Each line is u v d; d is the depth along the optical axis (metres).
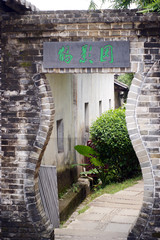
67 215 8.48
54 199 7.57
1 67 6.22
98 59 5.93
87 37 5.95
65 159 9.73
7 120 6.25
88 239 6.82
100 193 10.11
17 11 5.96
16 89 6.20
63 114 9.57
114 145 10.56
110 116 11.06
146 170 5.93
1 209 6.31
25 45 6.13
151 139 5.90
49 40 6.04
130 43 5.87
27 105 6.19
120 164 11.04
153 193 5.91
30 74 6.15
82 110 11.73
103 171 11.09
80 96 11.45
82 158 11.68
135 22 5.77
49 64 6.04
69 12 5.91
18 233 6.29
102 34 5.90
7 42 6.17
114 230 7.34
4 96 6.24
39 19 5.92
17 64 6.17
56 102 8.94
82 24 5.89
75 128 10.84
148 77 5.87
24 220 6.26
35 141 6.19
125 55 5.87
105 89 16.05
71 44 5.97
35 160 6.20
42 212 6.44
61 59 6.01
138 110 5.91
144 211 5.96
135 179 11.20
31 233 6.25
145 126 5.91
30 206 6.23
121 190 10.15
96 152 10.63
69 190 9.74
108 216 8.23
